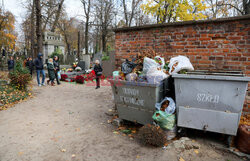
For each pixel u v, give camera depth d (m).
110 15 23.23
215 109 2.86
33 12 16.20
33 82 10.63
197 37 4.02
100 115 4.86
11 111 5.10
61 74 12.00
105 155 2.80
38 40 15.98
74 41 42.47
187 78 2.98
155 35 4.58
